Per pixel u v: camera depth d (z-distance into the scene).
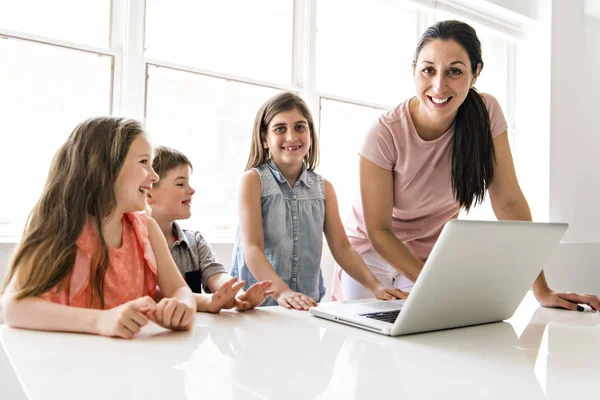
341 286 1.69
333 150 2.67
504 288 0.84
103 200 0.93
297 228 1.56
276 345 0.66
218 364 0.55
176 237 1.63
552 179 3.29
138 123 1.03
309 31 2.53
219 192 2.31
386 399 0.45
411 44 3.01
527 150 3.42
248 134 2.38
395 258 1.31
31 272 0.83
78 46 1.92
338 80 2.72
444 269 0.70
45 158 1.89
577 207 3.42
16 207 1.85
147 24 2.11
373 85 2.86
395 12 2.94
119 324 0.68
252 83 2.36
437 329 0.80
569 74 3.39
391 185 1.38
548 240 0.83
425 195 1.42
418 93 1.27
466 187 1.34
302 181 1.60
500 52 3.50
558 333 0.80
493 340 0.73
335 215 1.63
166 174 1.57
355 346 0.67
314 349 0.64
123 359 0.57
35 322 0.73
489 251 0.74
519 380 0.53
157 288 1.10
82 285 0.88
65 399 0.43
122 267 0.99
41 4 1.88
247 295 0.96
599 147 3.56
